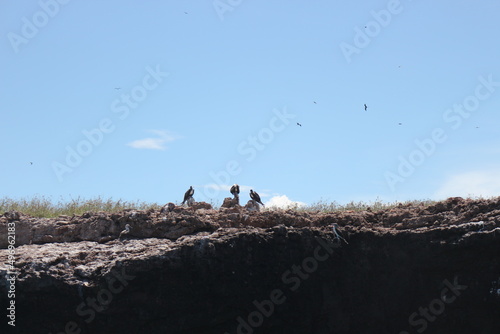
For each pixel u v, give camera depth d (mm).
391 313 23547
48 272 21672
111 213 24203
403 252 23469
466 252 22609
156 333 21797
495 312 22500
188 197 26953
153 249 22203
